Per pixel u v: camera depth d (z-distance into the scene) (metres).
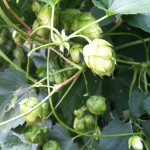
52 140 0.36
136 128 0.35
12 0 0.36
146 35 0.40
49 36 0.33
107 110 0.38
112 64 0.27
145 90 0.37
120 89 0.38
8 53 0.44
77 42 0.35
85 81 0.35
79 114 0.37
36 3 0.35
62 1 0.36
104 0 0.30
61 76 0.36
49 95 0.32
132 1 0.29
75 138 0.38
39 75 0.38
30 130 0.35
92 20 0.33
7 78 0.36
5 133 0.35
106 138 0.35
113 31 0.40
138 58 0.40
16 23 0.36
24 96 0.36
